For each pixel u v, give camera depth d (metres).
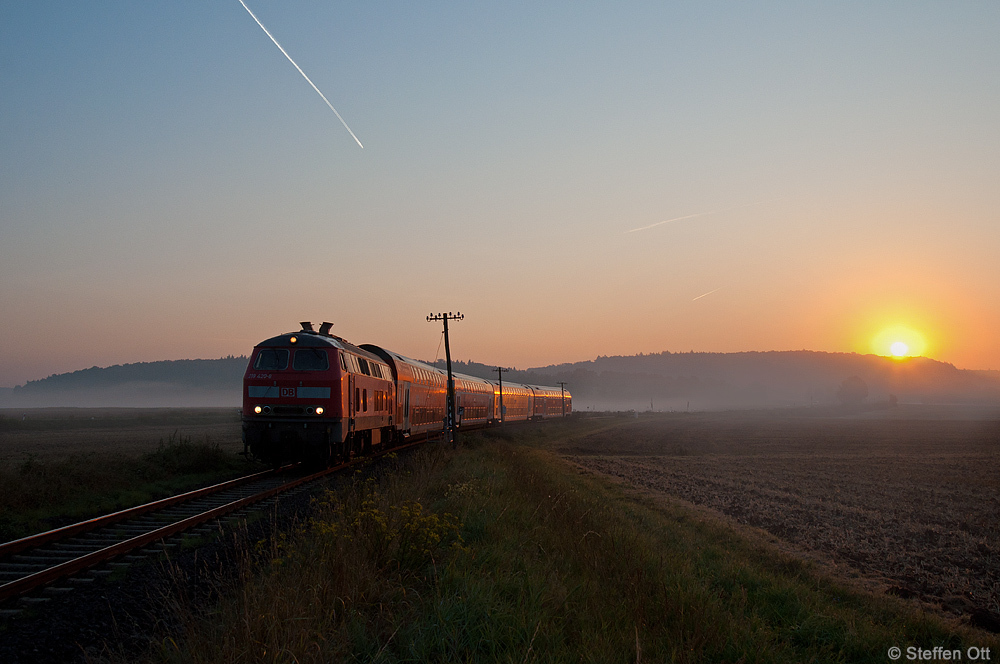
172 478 18.69
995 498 26.25
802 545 17.02
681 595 8.50
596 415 136.25
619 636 6.86
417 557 8.52
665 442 63.34
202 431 60.09
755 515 21.20
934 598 12.45
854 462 42.72
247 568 7.28
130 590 7.64
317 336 19.92
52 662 5.66
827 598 11.53
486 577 7.92
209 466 20.62
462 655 6.03
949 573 14.34
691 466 39.34
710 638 7.43
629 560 10.23
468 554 8.88
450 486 14.23
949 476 34.47
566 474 29.59
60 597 7.34
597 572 9.45
